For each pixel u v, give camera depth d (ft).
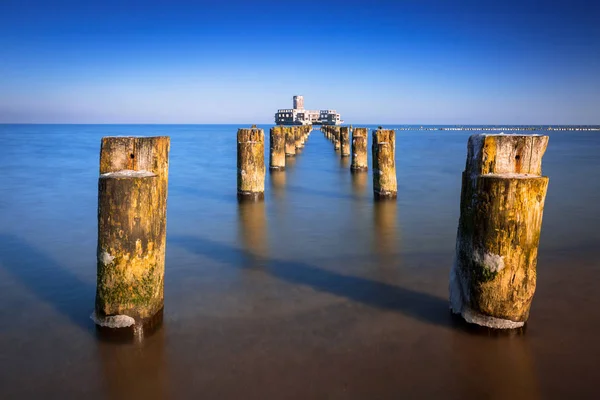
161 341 16.05
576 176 60.03
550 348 15.35
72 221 34.65
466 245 16.31
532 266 15.46
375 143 43.93
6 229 31.94
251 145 42.91
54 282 21.56
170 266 23.85
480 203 15.39
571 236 28.86
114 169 16.06
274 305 18.97
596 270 22.49
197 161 88.12
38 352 15.40
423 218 35.17
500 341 15.75
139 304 16.24
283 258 25.21
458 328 16.70
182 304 19.06
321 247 27.32
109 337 16.25
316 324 17.25
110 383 13.83
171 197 45.24
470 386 13.55
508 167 15.51
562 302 18.80
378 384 13.61
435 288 20.63
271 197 45.19
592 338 15.94
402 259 24.90
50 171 70.28
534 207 14.97
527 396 13.11
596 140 176.35
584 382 13.67
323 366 14.52
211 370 14.37
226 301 19.38
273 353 15.24
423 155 103.50
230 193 47.73
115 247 15.79
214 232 30.99
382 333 16.49
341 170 70.59
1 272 22.86
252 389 13.41
